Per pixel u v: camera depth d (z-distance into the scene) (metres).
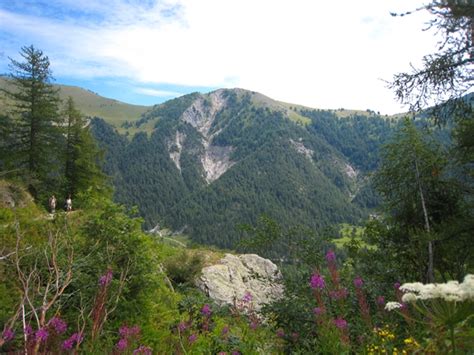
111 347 5.59
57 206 31.61
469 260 10.91
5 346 4.73
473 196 11.46
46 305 4.34
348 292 7.11
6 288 7.30
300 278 8.25
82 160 33.72
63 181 32.50
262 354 6.49
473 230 9.70
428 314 2.66
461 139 10.20
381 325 6.30
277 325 7.39
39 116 31.02
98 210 10.21
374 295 7.41
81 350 5.21
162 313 10.41
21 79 30.97
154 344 7.55
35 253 6.72
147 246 10.07
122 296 8.18
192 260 21.52
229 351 6.49
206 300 9.45
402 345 5.46
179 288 18.72
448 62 7.67
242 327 7.52
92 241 9.16
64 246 7.14
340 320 5.46
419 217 12.94
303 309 7.22
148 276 9.59
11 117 31.20
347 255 11.34
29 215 15.20
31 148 31.19
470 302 2.43
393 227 13.37
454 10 6.70
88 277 7.51
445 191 12.55
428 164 12.24
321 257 8.66
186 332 7.27
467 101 8.30
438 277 13.70
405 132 12.55
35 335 3.93
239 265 24.20
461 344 2.93
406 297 2.76
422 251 11.66
